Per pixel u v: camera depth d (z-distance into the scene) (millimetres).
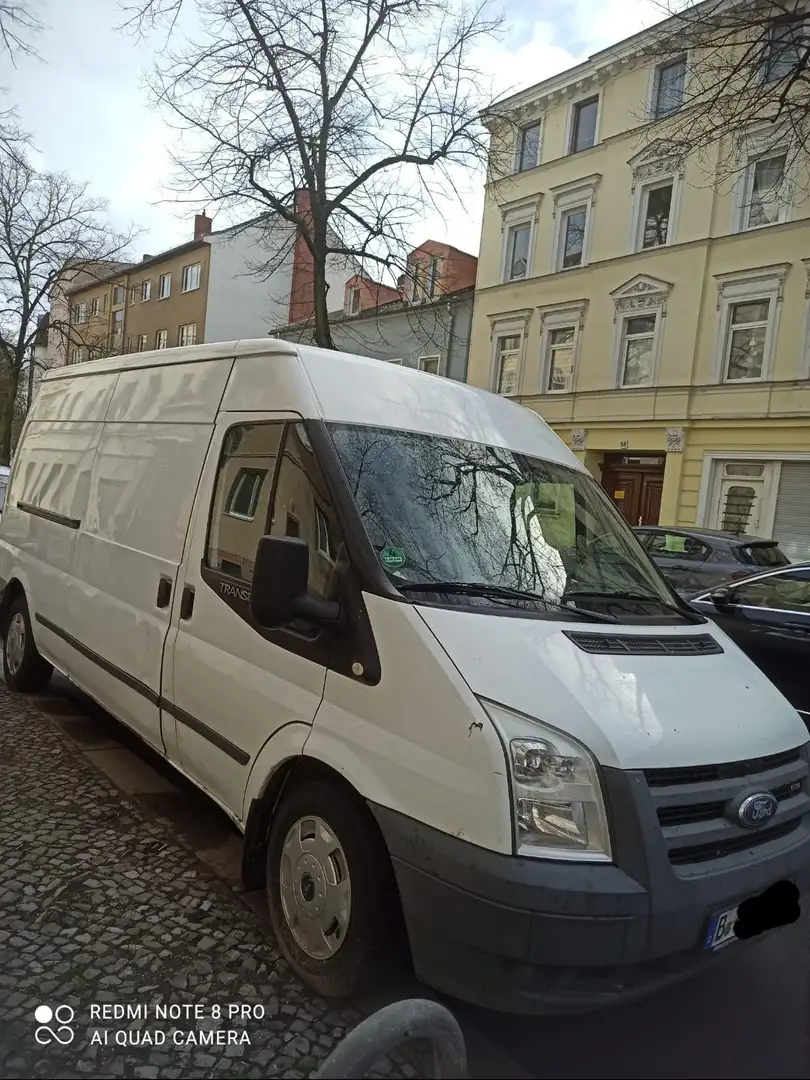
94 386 5684
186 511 4016
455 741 2502
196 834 4141
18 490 6730
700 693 2887
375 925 2680
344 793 2840
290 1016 2770
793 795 2945
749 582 6965
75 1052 2531
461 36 13023
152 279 40438
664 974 2498
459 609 2855
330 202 13500
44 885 3463
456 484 3457
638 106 19781
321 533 3145
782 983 3215
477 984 2406
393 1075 2471
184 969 2986
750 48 10094
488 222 23891
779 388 17500
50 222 24859
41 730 5508
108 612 4625
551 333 22422
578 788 2418
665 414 19453
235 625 3486
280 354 3680
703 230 18672
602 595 3416
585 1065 2674
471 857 2387
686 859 2521
